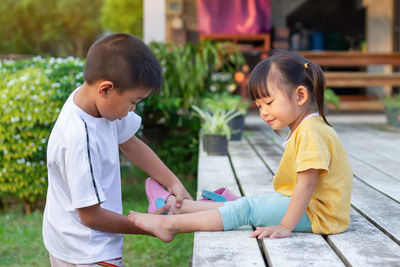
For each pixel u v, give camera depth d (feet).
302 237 5.96
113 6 83.20
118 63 5.14
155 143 18.72
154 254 10.85
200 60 18.31
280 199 6.23
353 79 24.45
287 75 5.90
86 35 105.81
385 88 31.71
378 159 12.69
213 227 6.21
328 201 6.06
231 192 8.20
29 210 14.10
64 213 5.69
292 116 6.02
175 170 17.92
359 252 5.44
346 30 40.42
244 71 24.38
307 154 5.68
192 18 31.27
